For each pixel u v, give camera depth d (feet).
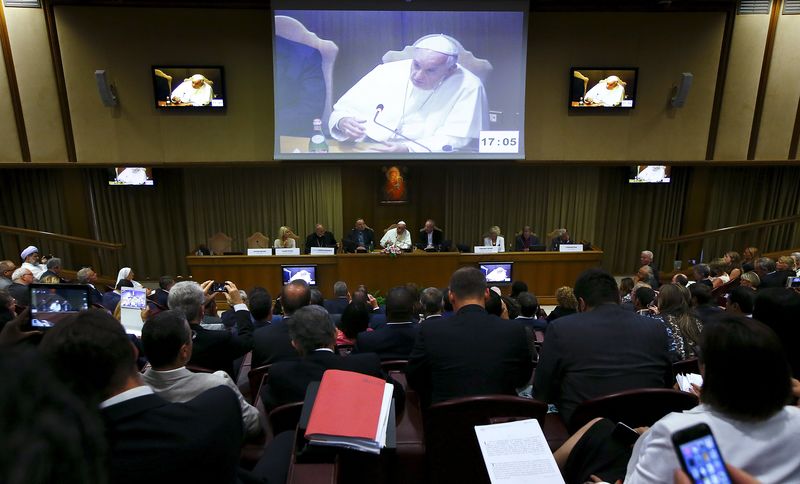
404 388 7.75
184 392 5.96
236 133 22.16
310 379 6.65
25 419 1.31
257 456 6.30
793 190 31.30
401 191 33.27
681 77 21.75
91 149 21.88
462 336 6.80
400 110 21.56
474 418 5.80
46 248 30.19
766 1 21.72
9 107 21.25
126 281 17.48
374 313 15.60
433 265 24.14
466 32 21.12
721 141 23.03
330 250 24.12
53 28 20.79
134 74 21.43
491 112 21.71
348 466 5.05
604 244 33.06
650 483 3.10
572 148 22.86
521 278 24.88
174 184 31.22
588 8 21.70
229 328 11.59
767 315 5.90
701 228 32.04
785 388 3.11
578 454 4.57
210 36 21.34
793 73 22.41
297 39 20.84
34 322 9.80
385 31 20.98
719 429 3.14
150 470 3.30
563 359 6.40
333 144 21.65
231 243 32.27
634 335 6.41
